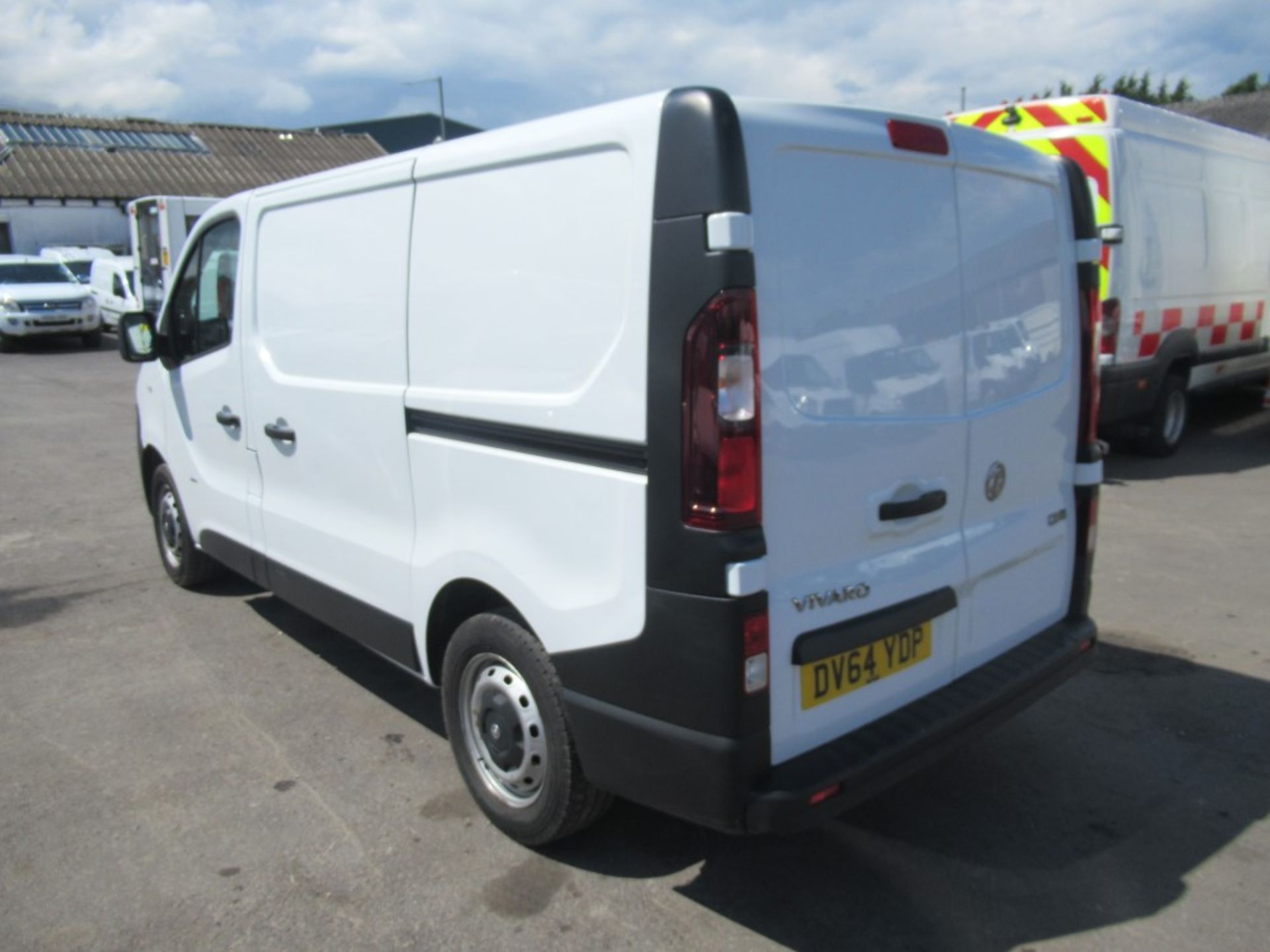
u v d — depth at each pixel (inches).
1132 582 227.1
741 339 95.5
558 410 111.0
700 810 102.8
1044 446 136.9
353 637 158.1
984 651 129.9
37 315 769.6
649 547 102.6
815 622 106.0
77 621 212.8
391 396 138.6
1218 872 124.4
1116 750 154.3
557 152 109.0
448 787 145.3
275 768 151.0
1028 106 314.3
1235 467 344.5
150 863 127.3
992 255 124.7
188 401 200.7
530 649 120.9
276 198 162.7
